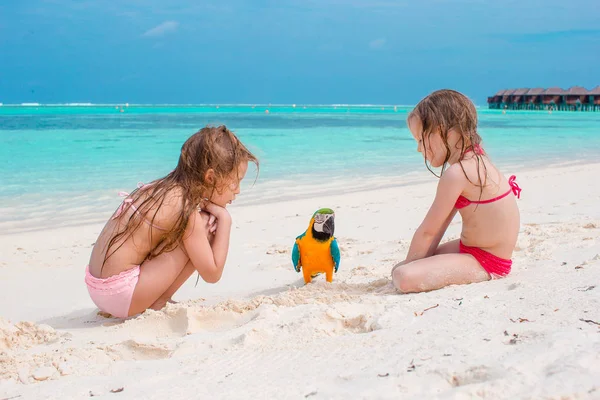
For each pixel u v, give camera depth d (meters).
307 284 4.04
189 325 3.18
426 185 10.85
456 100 3.52
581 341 2.11
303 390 1.96
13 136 21.06
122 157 14.70
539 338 2.18
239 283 4.80
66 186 10.52
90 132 23.94
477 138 3.59
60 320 3.88
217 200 3.72
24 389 2.35
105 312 3.84
